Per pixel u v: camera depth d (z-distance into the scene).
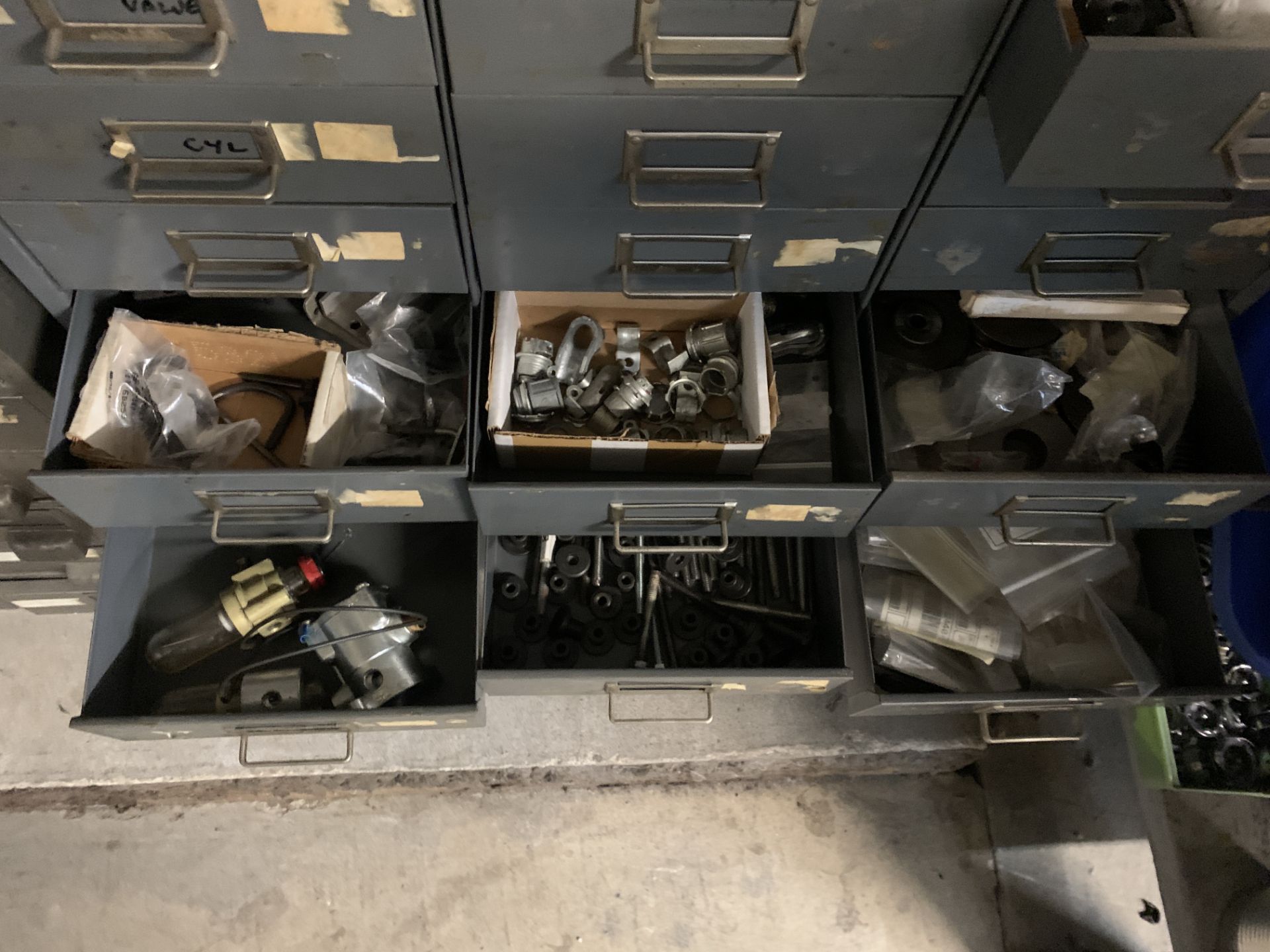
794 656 1.33
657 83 0.74
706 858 1.42
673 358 1.25
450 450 1.21
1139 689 1.17
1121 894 1.44
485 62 0.74
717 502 1.06
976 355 1.23
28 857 1.35
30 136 0.79
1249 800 1.28
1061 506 1.12
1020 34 0.71
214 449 1.15
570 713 1.43
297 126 0.80
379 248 0.96
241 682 1.20
